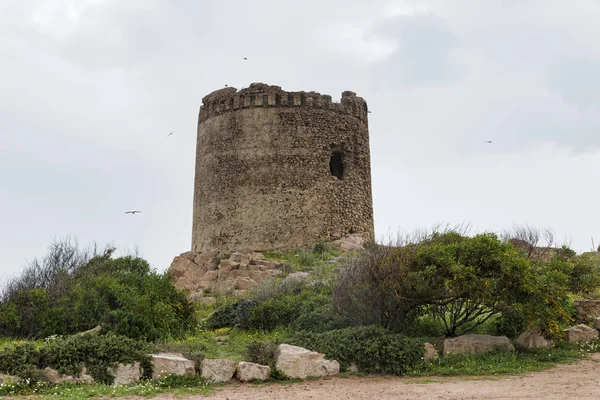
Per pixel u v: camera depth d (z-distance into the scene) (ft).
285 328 63.98
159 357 45.21
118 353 45.09
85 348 45.14
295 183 110.83
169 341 58.90
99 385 42.34
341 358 47.83
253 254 104.01
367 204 119.85
